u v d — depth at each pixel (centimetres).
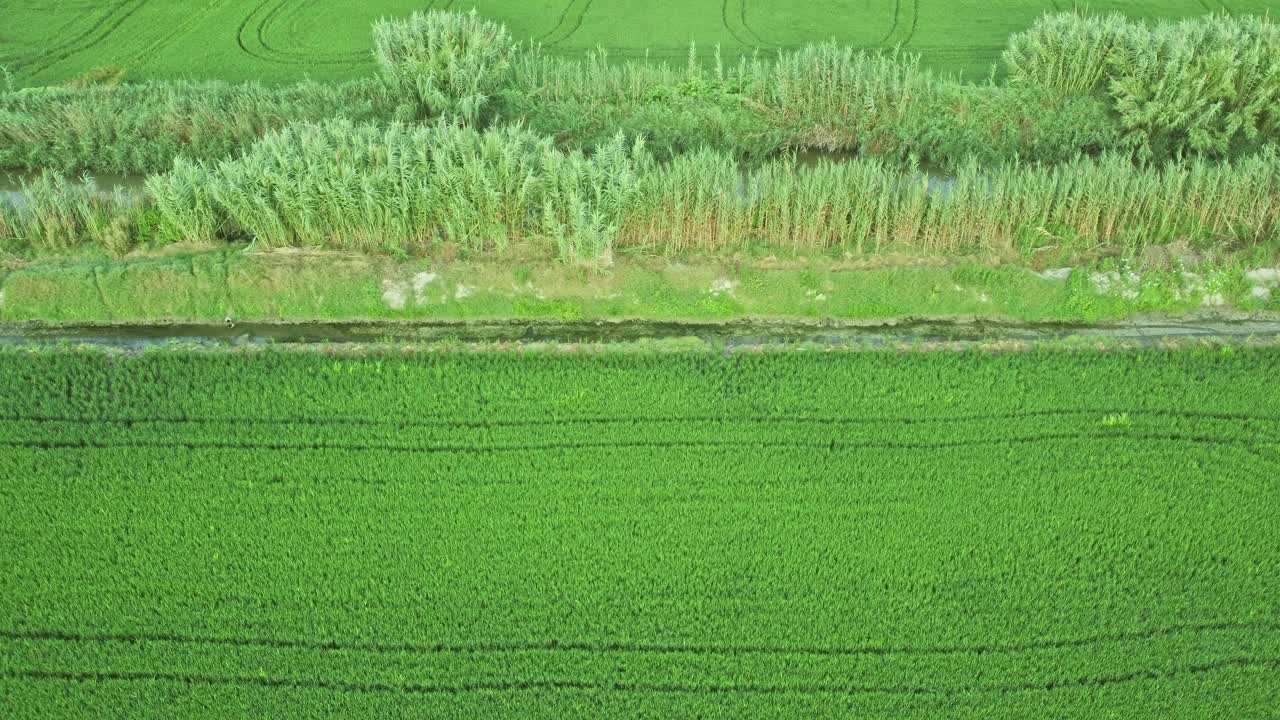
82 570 1734
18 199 2614
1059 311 2323
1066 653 1641
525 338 2298
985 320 2334
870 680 1605
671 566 1753
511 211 2366
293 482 1877
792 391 2058
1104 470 1908
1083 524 1819
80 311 2306
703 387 2062
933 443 1961
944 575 1742
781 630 1666
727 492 1872
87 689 1577
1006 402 2039
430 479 1888
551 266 2345
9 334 2284
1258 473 1903
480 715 1555
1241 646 1648
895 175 2516
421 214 2350
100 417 1991
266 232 2358
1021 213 2383
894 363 2120
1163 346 2159
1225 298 2322
